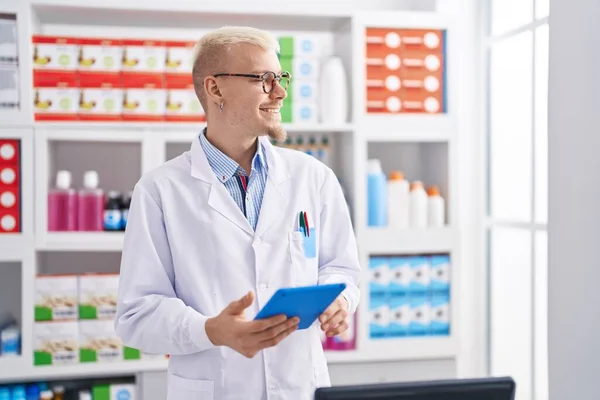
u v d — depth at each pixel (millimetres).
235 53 1554
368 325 2771
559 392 2090
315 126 2756
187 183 1611
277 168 1661
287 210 1644
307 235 1643
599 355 1917
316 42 2783
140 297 1518
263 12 2717
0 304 2900
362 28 2777
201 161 1621
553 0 2076
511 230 2881
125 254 1573
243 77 1549
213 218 1582
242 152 1638
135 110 2678
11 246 2611
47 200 2646
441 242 2838
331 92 2777
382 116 2797
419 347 2801
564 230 2062
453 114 2859
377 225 2811
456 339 2838
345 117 2818
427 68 2854
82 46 2648
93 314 2648
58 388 2707
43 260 2846
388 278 2797
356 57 2773
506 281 2930
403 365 2811
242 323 1298
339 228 1724
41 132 2613
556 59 2076
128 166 2965
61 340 2633
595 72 1911
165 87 2693
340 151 3012
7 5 2564
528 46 2727
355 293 1605
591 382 1954
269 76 1561
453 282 2848
